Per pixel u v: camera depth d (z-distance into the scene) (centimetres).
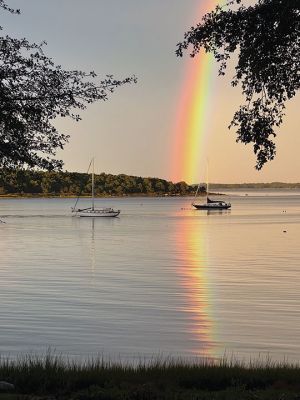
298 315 2622
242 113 1006
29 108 1066
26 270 4556
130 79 1153
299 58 954
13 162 1091
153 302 3019
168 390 964
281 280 3891
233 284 3722
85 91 1133
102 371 1112
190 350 1948
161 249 6681
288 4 875
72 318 2536
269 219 13825
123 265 4966
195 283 3784
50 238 8388
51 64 1104
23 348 1941
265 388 1025
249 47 957
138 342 2077
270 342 2080
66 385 1004
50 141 1123
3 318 2517
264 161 1014
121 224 12156
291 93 976
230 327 2362
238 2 963
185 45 1009
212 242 7656
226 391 965
